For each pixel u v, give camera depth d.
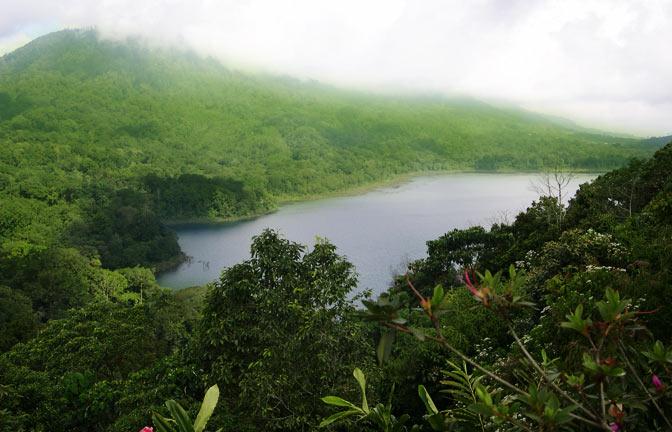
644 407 1.58
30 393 12.09
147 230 84.00
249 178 154.50
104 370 15.35
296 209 132.50
